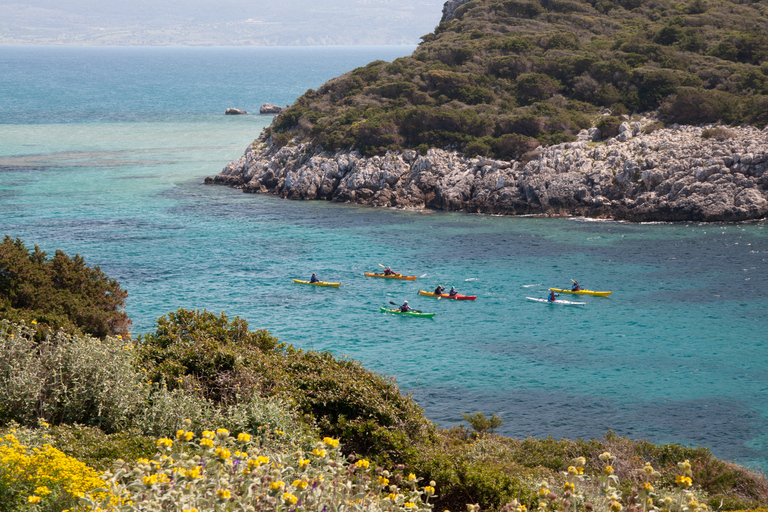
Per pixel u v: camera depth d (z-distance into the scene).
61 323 25.98
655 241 70.25
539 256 65.94
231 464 8.41
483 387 37.16
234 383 18.97
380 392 20.34
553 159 88.31
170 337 22.06
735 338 44.53
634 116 98.06
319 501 8.28
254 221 81.25
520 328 47.50
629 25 132.75
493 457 21.11
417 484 16.56
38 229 73.06
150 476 7.87
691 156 82.44
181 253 66.06
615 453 22.75
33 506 9.17
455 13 155.62
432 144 97.75
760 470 26.83
